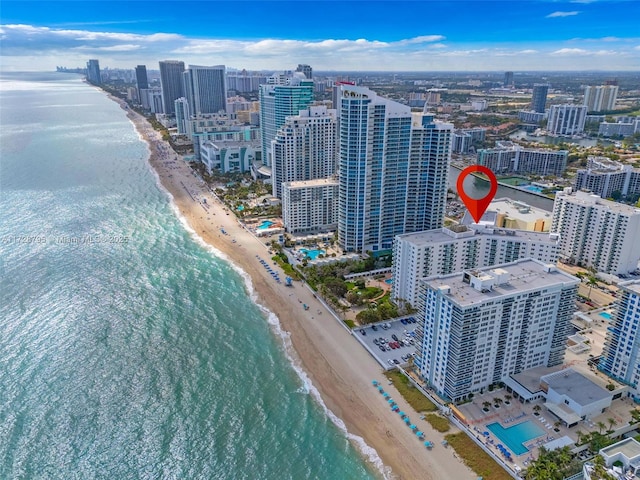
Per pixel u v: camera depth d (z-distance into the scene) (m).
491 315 150.88
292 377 174.62
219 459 138.75
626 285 162.38
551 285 159.00
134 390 164.75
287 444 144.88
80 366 175.38
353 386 169.25
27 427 147.25
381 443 144.75
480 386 161.12
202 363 180.38
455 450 140.88
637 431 148.38
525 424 148.88
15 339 189.12
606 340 169.62
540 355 169.50
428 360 165.38
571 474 128.00
